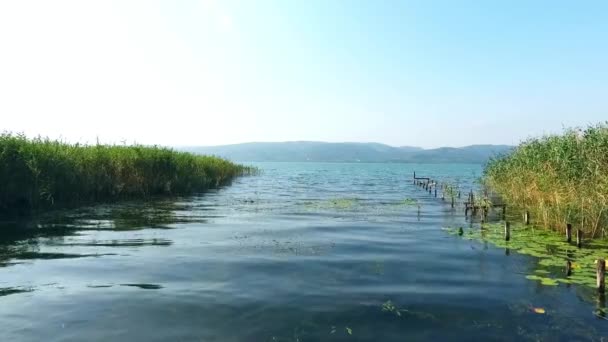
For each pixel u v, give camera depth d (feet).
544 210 50.03
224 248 38.09
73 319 20.89
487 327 20.35
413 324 20.65
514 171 76.23
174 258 33.94
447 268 31.27
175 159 96.48
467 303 23.59
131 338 18.79
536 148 72.49
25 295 24.47
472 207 64.34
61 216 55.98
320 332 19.66
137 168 82.89
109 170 76.84
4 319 20.81
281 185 141.18
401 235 45.70
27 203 57.57
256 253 36.09
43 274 28.91
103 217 56.13
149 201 77.25
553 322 20.97
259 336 19.13
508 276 29.09
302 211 68.18
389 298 24.39
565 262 32.60
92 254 35.09
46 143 67.67
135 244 39.45
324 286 26.63
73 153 70.59
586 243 40.32
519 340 18.95
